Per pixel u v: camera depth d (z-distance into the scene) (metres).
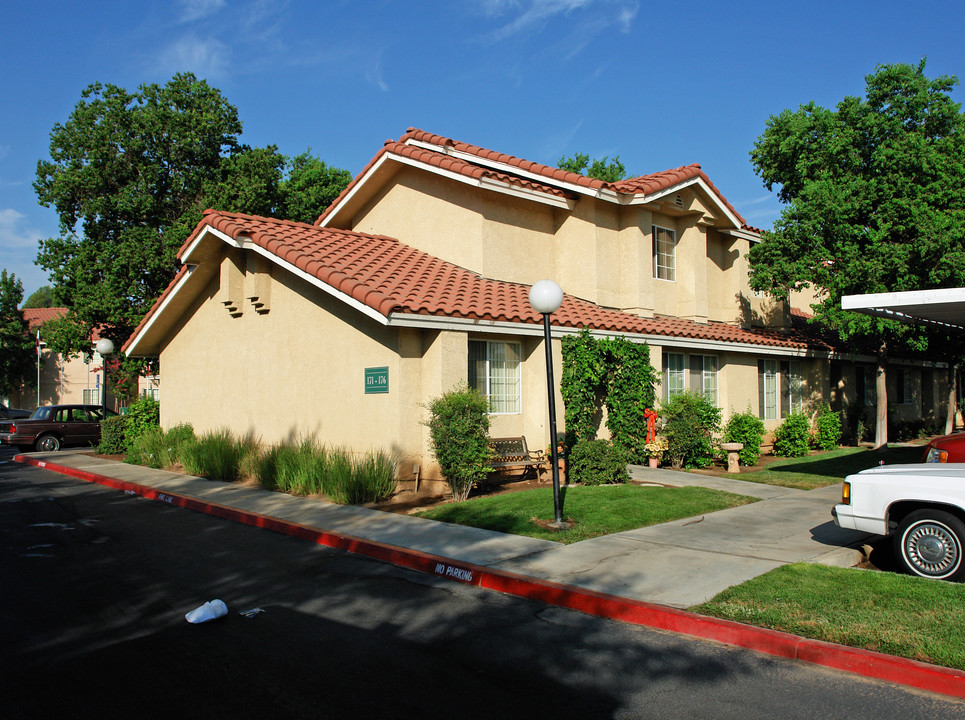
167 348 19.50
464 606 6.73
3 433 23.81
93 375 44.31
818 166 18.31
